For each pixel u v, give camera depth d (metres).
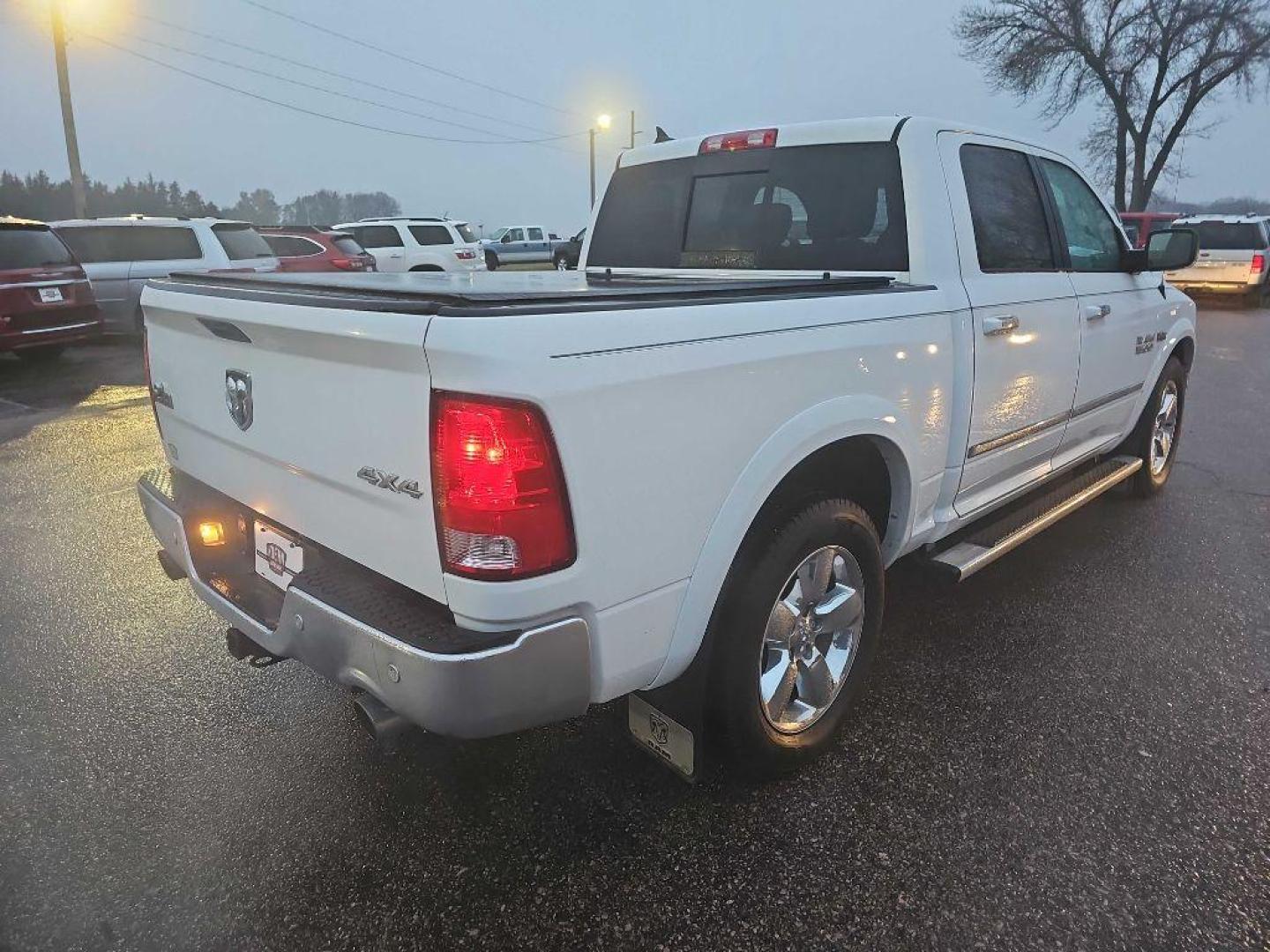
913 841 2.39
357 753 2.79
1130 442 5.00
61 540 4.69
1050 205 3.69
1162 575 4.17
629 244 3.95
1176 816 2.48
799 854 2.34
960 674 3.26
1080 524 4.89
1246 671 3.28
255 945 2.06
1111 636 3.56
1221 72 27.66
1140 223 20.50
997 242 3.34
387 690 1.92
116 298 11.73
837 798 2.57
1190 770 2.68
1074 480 4.33
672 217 3.77
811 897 2.20
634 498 1.95
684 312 2.05
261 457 2.37
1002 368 3.22
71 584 4.10
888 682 3.20
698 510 2.11
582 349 1.82
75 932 2.09
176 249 12.06
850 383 2.51
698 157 3.66
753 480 2.23
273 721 2.97
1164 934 2.07
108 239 11.65
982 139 3.34
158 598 3.95
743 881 2.25
